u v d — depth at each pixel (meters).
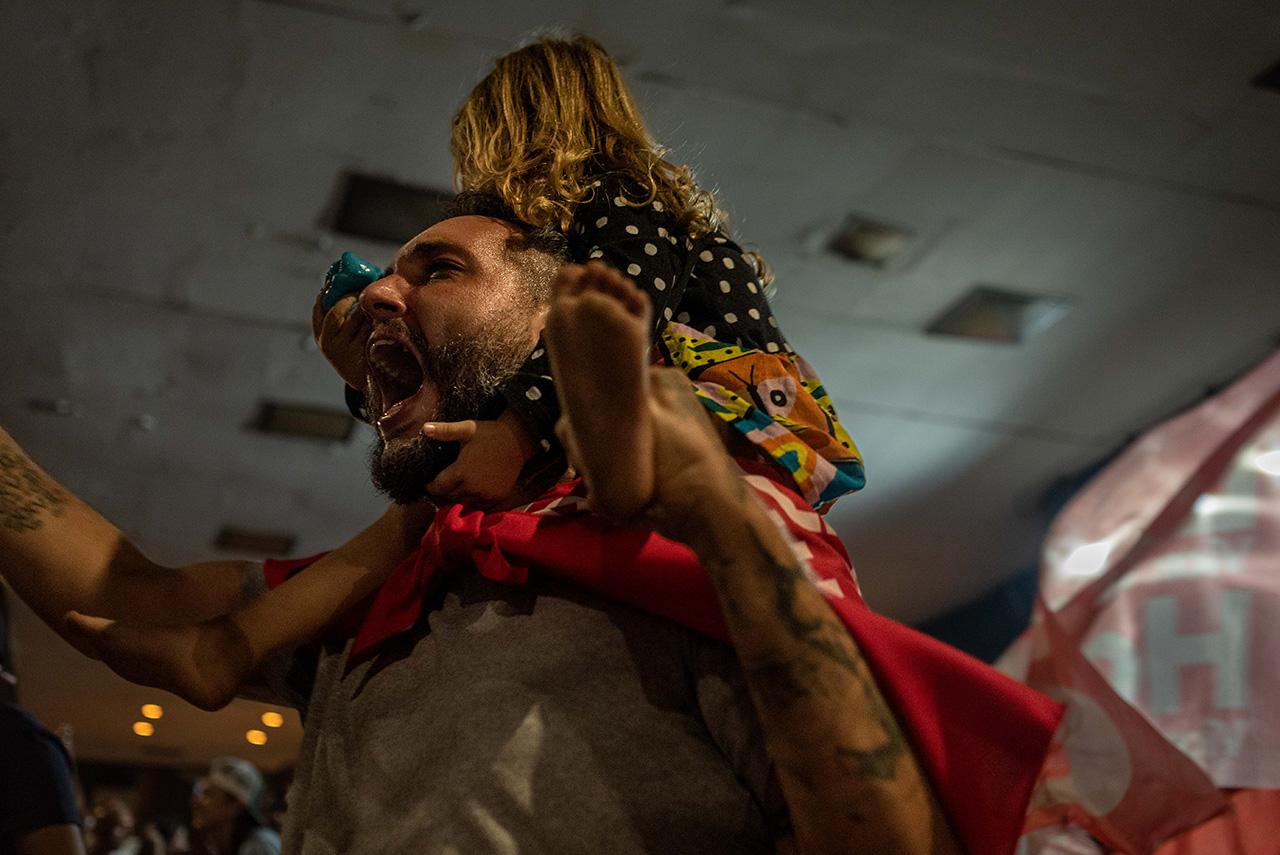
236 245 4.47
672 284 0.79
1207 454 1.64
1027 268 4.66
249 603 0.83
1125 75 3.60
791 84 3.65
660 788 0.61
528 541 0.67
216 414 5.70
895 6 3.31
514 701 0.63
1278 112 3.78
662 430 0.54
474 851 0.59
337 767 0.69
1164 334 5.12
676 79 3.62
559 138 0.89
